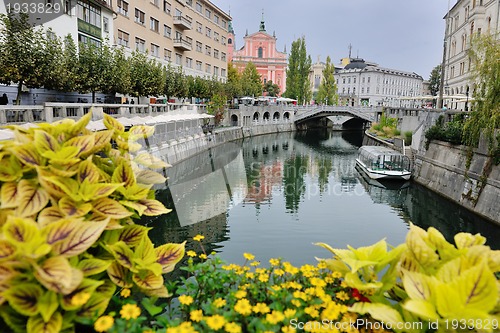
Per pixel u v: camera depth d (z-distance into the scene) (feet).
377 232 46.29
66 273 6.81
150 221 41.52
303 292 9.93
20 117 49.93
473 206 53.36
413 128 104.78
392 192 70.79
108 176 10.34
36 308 7.13
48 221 8.14
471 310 6.79
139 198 10.25
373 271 9.94
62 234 7.72
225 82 187.62
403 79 342.85
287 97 238.07
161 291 9.60
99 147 9.81
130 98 107.04
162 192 42.98
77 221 7.88
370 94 315.58
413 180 79.56
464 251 8.78
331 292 10.31
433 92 284.61
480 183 52.70
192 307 10.00
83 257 8.91
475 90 54.75
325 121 255.09
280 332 8.94
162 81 98.37
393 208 59.00
